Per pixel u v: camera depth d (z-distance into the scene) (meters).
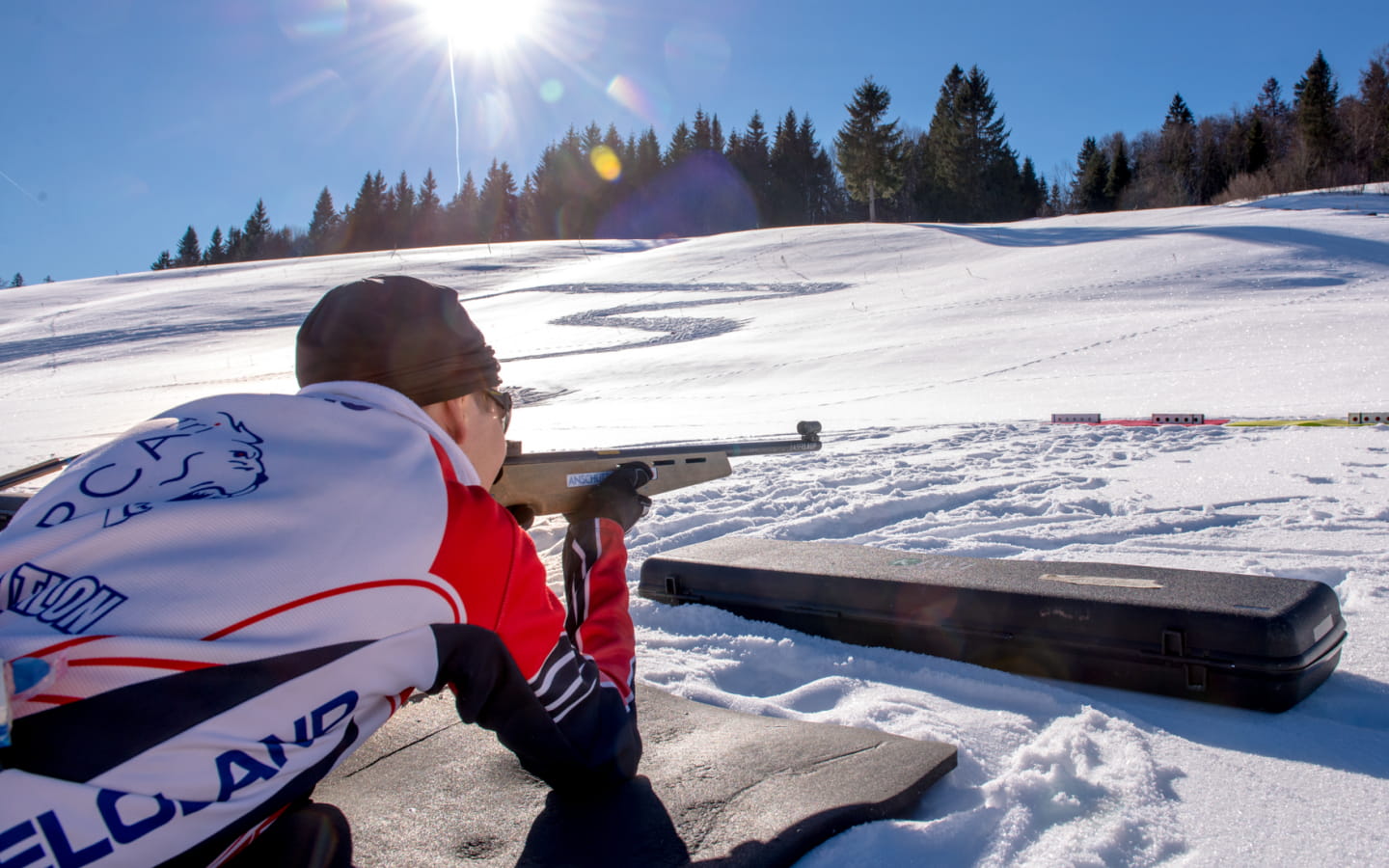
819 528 4.47
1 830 0.73
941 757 1.70
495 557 1.07
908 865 1.41
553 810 1.53
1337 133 66.31
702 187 97.31
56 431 16.80
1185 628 2.06
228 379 28.73
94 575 0.85
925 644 2.46
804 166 94.94
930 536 4.07
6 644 0.79
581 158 99.62
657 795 1.57
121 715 0.80
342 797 1.61
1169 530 4.04
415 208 105.44
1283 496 4.54
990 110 78.69
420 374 1.19
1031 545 3.89
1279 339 14.01
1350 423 7.22
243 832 0.91
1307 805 1.59
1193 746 1.86
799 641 2.66
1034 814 1.58
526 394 19.64
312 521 0.93
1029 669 2.30
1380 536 3.59
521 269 57.19
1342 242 28.28
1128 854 1.46
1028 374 14.44
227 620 0.86
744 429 10.66
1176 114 93.31
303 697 0.90
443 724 1.96
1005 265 33.44
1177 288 23.48
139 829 0.80
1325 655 2.07
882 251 44.44
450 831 1.47
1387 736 1.85
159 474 0.96
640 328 30.97
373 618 0.94
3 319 51.69
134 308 49.75
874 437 8.71
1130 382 12.35
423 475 1.05
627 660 1.50
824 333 24.31
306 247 111.81
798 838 1.40
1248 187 66.06
